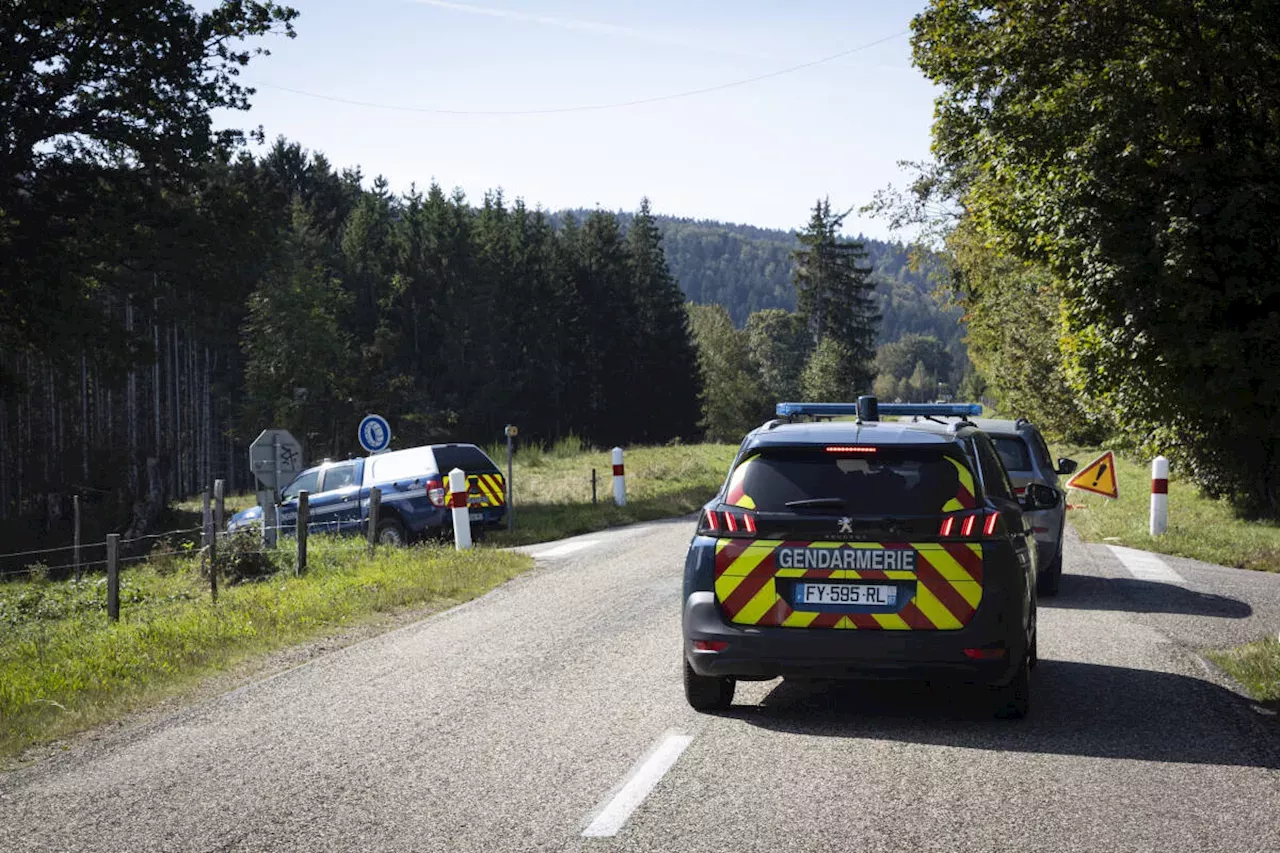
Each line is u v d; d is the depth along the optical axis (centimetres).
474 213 12781
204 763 606
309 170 11200
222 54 3250
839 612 644
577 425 10794
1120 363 1958
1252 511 1989
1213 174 1839
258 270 6938
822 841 462
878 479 659
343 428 7575
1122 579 1323
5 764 627
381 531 1941
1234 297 1827
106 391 6744
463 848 462
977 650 629
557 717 689
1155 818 488
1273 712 688
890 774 559
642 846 460
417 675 831
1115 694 739
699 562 672
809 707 713
